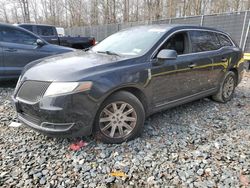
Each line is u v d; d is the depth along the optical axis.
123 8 29.50
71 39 12.48
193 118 4.16
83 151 2.97
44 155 2.89
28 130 3.52
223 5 24.81
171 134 3.51
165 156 2.92
